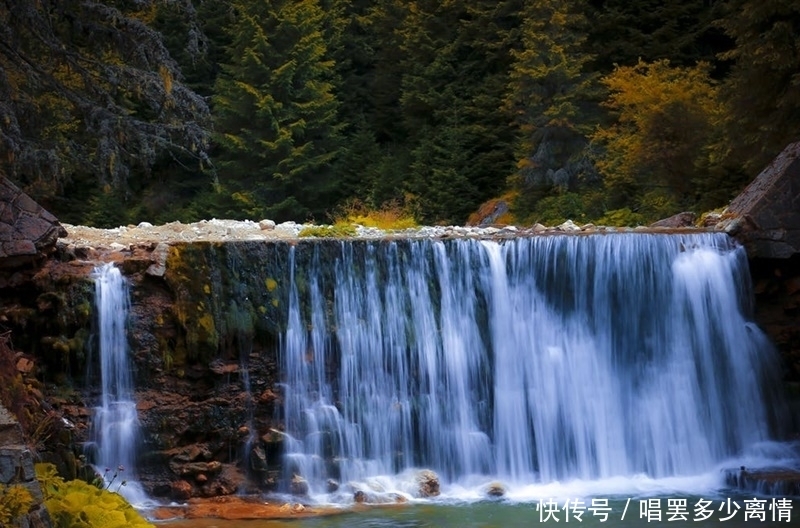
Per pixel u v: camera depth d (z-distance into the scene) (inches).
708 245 505.4
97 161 602.5
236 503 401.1
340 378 449.1
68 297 421.4
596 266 486.6
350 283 458.0
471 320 470.6
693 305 494.9
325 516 378.9
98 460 407.8
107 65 596.4
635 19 1036.5
